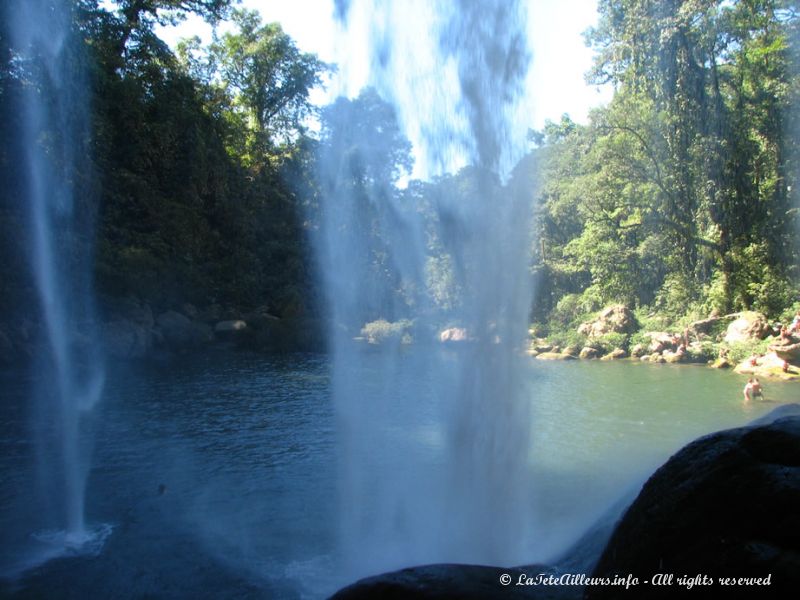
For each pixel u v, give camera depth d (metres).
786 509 2.72
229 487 9.00
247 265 38.38
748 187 32.06
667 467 3.27
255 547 6.86
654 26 30.69
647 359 28.06
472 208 9.09
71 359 22.33
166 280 31.06
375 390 17.59
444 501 7.70
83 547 6.88
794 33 30.69
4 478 9.41
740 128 31.59
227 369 22.33
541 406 15.90
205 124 39.47
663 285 34.31
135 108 33.19
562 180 38.50
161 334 27.61
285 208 44.69
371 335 31.98
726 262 31.64
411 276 34.22
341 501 8.21
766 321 27.84
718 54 33.00
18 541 7.05
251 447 11.34
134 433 12.44
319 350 28.97
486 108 9.03
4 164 25.75
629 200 34.16
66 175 27.77
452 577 3.65
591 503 7.80
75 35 28.78
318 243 40.97
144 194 33.41
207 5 37.75
